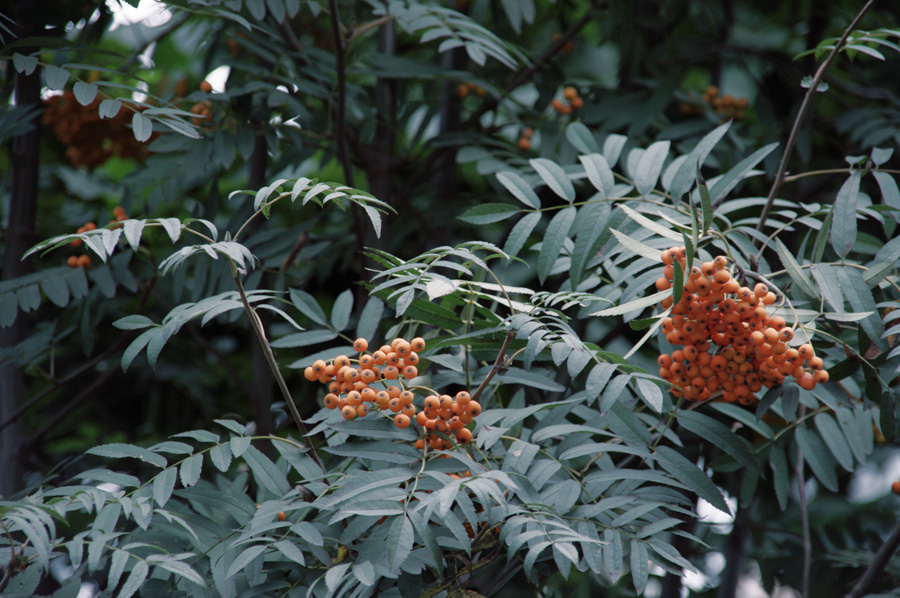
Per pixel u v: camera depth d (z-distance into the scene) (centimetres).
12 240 182
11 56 160
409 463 149
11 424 177
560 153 184
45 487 165
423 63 186
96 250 144
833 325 158
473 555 153
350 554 150
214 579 149
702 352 152
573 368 146
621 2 191
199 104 178
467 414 149
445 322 155
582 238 159
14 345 180
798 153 192
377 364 150
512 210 161
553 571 156
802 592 178
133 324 151
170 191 178
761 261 159
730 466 169
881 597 168
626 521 149
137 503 149
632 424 157
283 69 181
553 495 151
